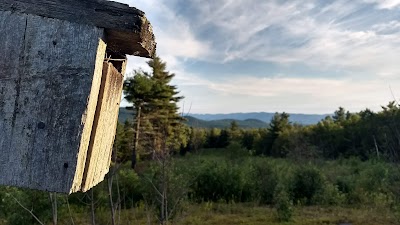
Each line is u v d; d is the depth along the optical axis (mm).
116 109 1857
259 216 10102
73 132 1351
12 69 1387
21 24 1403
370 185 13172
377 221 9117
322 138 32656
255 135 41688
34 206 6324
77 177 1371
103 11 1419
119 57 1851
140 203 9211
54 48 1388
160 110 20266
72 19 1403
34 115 1366
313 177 12766
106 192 7656
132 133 14594
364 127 27312
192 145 19938
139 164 14344
